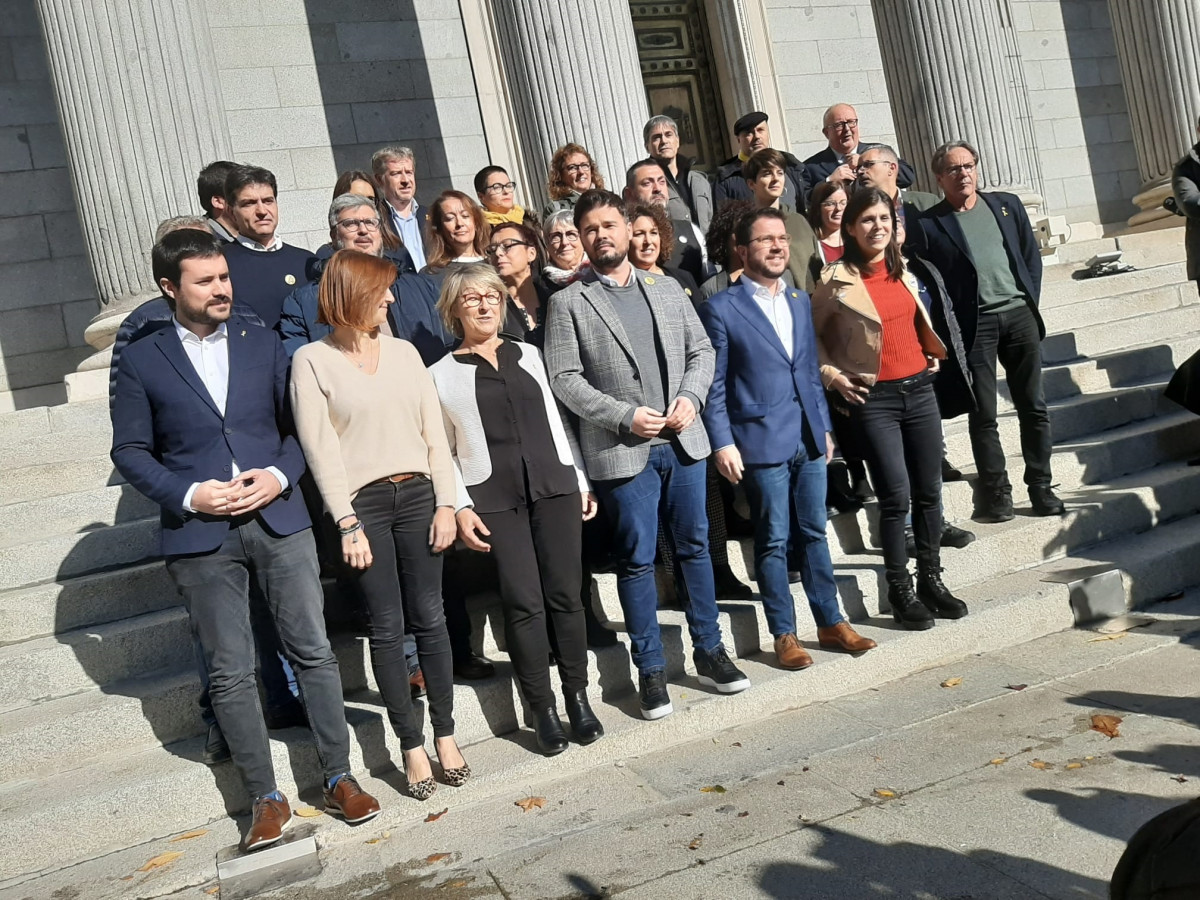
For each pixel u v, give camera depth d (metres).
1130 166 12.53
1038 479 5.48
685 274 5.08
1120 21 10.34
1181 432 6.36
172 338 3.49
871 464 4.54
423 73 9.47
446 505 3.69
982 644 4.64
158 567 4.51
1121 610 4.96
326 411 3.59
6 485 5.07
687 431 4.09
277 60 8.98
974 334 5.32
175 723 3.96
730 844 3.16
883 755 3.68
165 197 6.28
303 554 3.54
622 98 6.68
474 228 4.53
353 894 3.11
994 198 5.48
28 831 3.39
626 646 4.40
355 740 3.86
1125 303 7.94
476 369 3.87
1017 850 2.94
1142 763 3.38
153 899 3.21
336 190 5.06
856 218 4.47
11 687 4.00
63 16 6.22
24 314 8.09
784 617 4.38
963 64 8.51
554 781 3.80
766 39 10.50
